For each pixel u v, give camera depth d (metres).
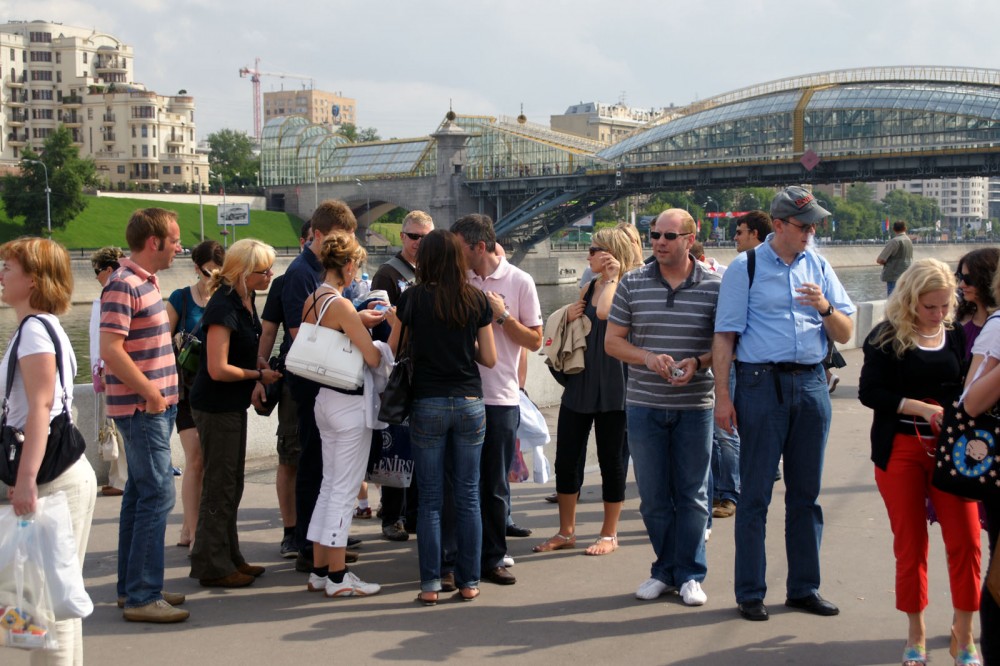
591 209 76.94
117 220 83.56
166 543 6.32
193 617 4.98
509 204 81.31
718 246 82.44
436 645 4.59
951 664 4.38
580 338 5.88
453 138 81.62
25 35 127.81
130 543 5.13
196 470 6.20
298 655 4.48
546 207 74.19
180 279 64.25
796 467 4.96
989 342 3.93
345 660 4.42
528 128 82.50
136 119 121.44
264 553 6.15
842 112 60.00
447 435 5.21
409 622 4.90
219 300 5.29
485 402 5.52
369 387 5.34
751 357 4.90
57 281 3.97
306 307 5.38
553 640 4.65
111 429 7.39
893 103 57.50
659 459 5.28
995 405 3.92
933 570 5.66
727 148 66.19
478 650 4.53
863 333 17.12
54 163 76.44
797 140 60.72
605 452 6.04
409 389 5.13
